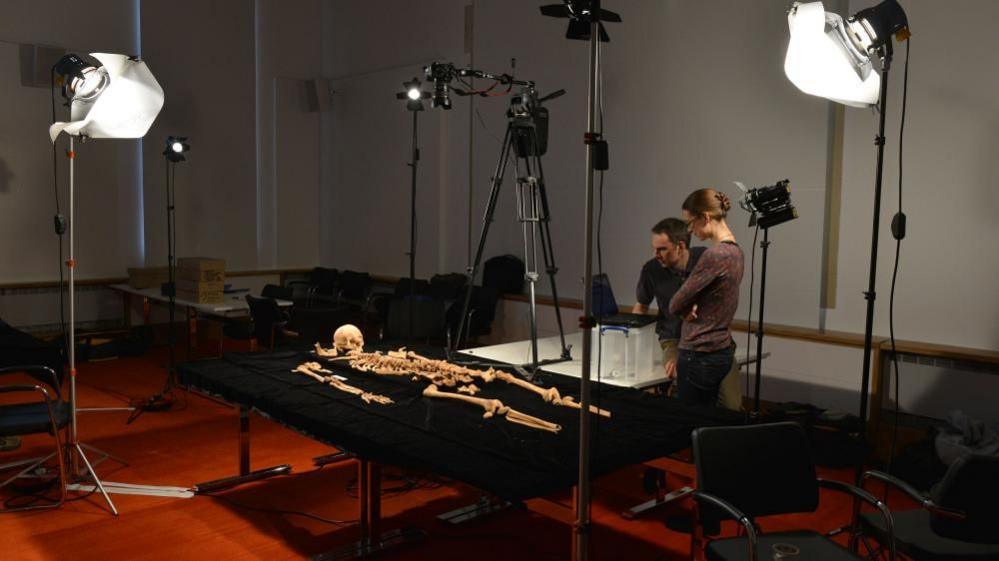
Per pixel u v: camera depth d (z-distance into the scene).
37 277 7.48
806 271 5.28
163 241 8.27
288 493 3.99
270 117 9.13
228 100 8.70
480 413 3.14
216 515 3.69
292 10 9.22
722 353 3.56
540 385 3.55
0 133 7.18
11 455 4.54
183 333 8.23
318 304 8.48
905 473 4.20
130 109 3.81
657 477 3.84
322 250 9.66
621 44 6.23
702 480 2.47
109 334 7.60
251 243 9.03
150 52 8.05
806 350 5.09
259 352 4.30
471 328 6.79
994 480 2.30
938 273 4.72
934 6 4.63
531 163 6.99
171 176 8.28
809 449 2.60
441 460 2.55
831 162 5.13
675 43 5.90
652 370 4.06
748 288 5.58
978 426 4.02
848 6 4.92
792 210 3.38
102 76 3.76
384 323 7.18
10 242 7.31
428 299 5.27
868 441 4.70
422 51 8.20
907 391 4.73
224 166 8.72
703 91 5.76
